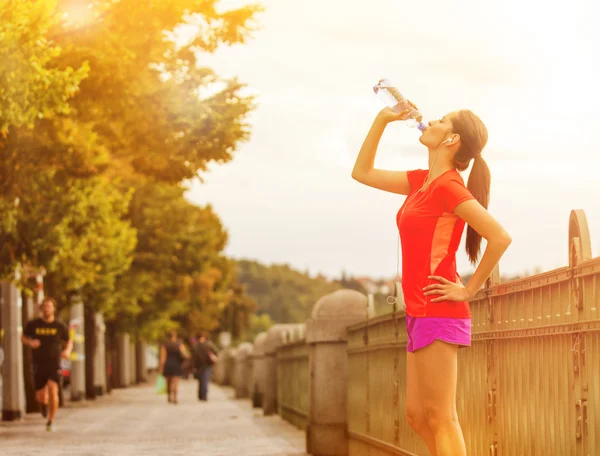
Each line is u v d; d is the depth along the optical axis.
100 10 15.13
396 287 9.73
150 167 19.27
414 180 6.09
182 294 48.56
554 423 5.71
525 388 6.22
